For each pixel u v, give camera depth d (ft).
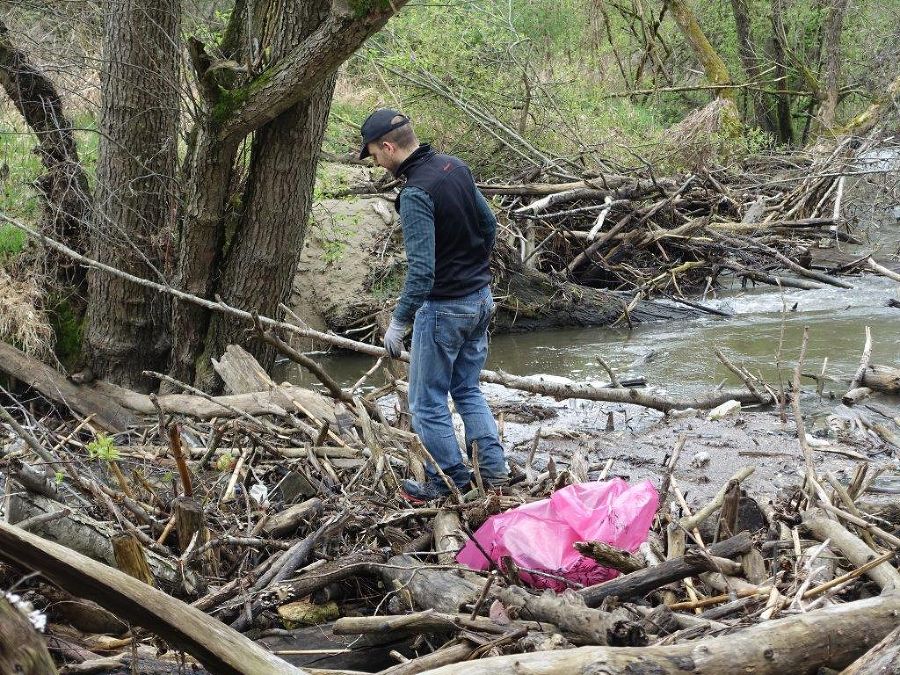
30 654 5.69
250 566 12.37
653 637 9.26
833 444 18.61
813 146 63.46
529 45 48.24
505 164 44.19
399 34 43.32
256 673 7.29
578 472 15.15
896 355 25.91
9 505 10.37
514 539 11.30
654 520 13.06
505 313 33.86
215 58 19.77
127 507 12.51
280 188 21.22
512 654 8.73
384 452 15.56
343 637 10.84
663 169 49.16
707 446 18.95
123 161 21.44
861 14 76.07
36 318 22.00
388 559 11.61
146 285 20.54
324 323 31.65
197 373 22.08
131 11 20.67
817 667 8.37
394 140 14.34
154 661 9.44
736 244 38.29
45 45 23.24
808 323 31.04
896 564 11.11
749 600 9.83
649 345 29.76
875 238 46.57
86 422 18.53
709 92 75.97
